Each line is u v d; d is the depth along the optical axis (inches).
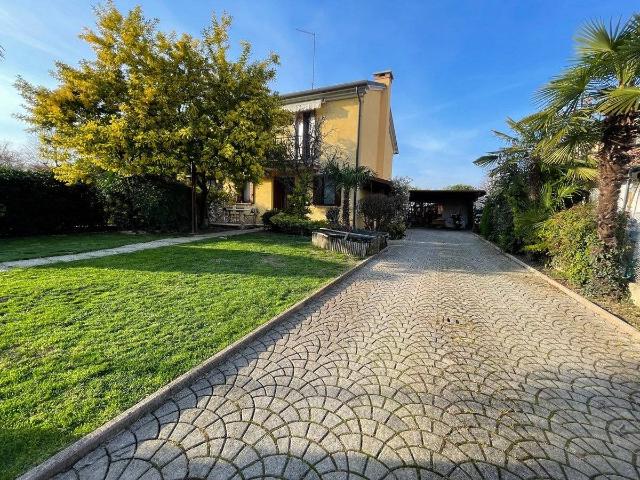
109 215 457.4
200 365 111.9
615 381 115.6
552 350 139.7
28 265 235.1
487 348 140.3
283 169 546.0
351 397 100.8
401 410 95.3
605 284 212.7
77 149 393.1
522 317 181.8
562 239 263.6
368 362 124.2
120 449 76.5
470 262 363.9
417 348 138.0
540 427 90.2
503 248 430.6
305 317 171.5
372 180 597.0
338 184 520.4
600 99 210.8
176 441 79.7
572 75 207.0
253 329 145.1
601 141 219.0
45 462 68.8
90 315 148.6
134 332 134.0
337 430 85.9
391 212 579.8
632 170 269.7
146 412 89.7
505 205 440.8
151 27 408.8
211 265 262.5
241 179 464.4
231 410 92.6
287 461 75.0
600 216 218.2
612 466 77.2
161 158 394.6
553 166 343.3
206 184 518.6
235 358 123.8
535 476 73.6
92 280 201.6
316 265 288.0
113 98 412.8
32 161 973.2
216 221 653.3
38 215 402.0
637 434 88.7
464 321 173.2
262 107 448.5
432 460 77.0
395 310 187.9
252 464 73.8
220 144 413.4
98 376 101.3
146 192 442.3
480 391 106.8
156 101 400.5
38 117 414.0
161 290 190.9
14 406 84.9
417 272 297.0
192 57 414.3
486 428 88.9
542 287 251.4
